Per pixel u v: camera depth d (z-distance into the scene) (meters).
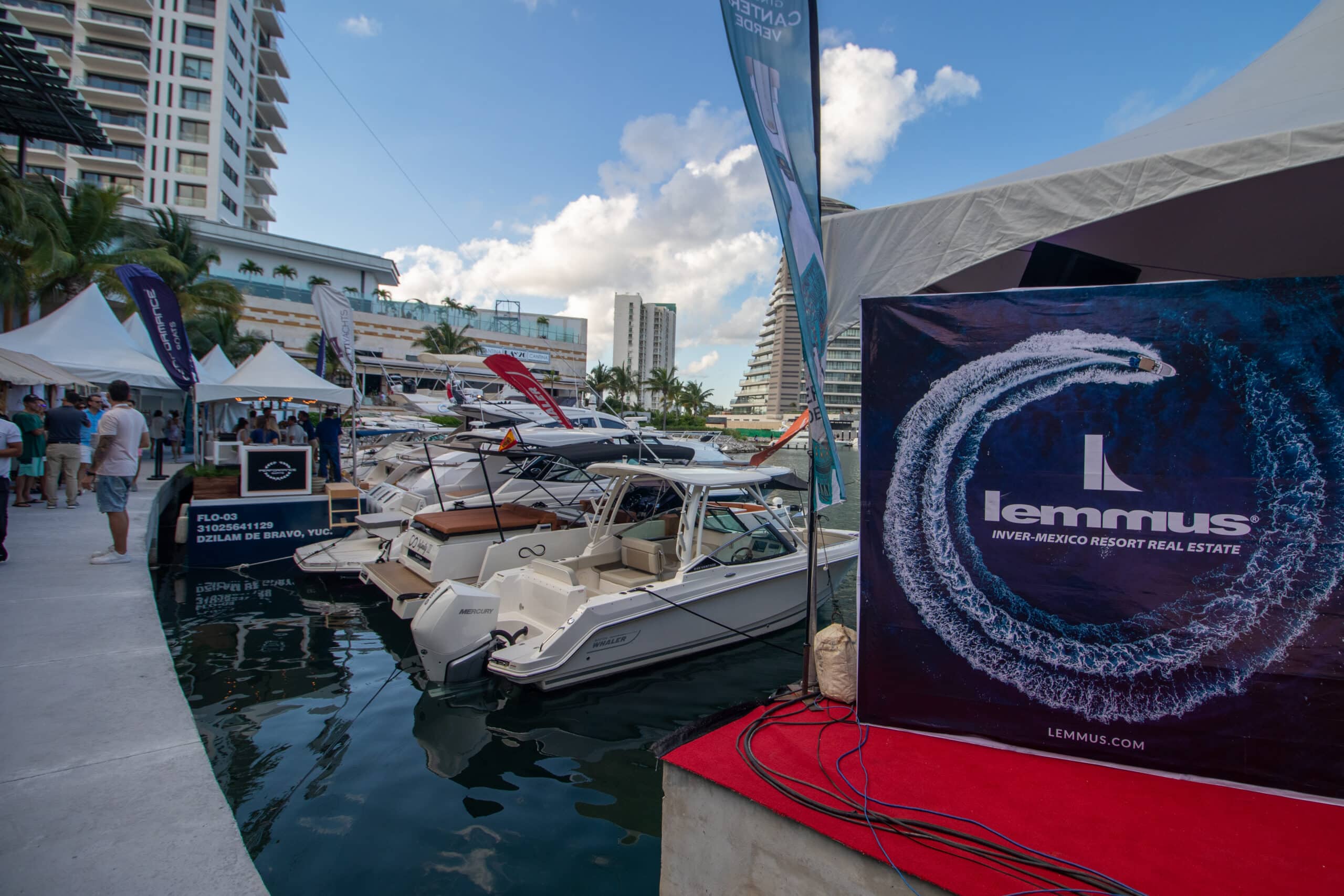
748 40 2.84
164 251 24.59
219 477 9.62
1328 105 2.95
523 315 64.44
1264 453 2.55
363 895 3.14
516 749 4.68
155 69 51.66
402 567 7.64
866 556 3.04
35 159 48.25
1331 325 2.52
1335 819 2.27
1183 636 2.59
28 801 2.73
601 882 3.30
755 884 2.30
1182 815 2.29
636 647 5.81
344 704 5.32
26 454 10.29
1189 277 4.29
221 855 2.47
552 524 8.05
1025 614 2.79
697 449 12.27
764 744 2.77
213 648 6.50
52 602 5.43
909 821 2.20
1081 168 3.05
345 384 37.59
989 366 2.93
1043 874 1.97
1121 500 2.70
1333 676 2.42
